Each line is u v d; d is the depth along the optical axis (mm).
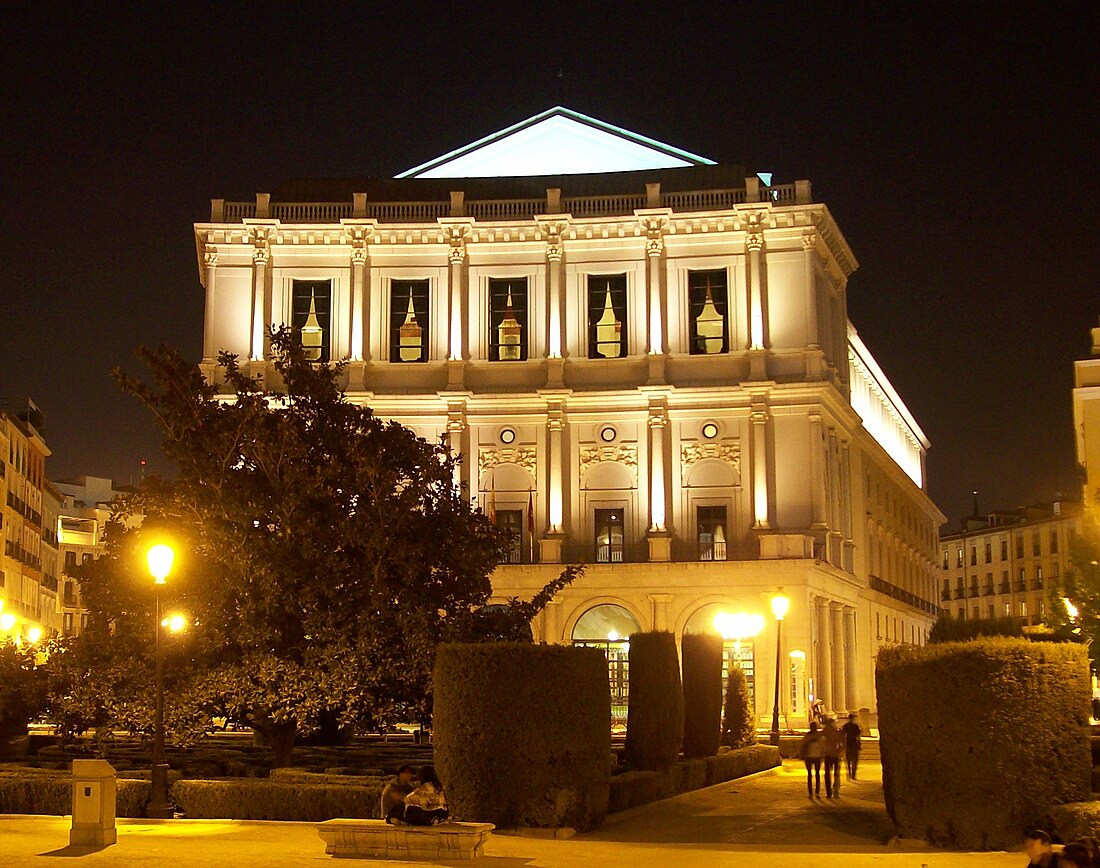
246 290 73375
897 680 28016
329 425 38594
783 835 30938
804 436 70062
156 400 37719
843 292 81562
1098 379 54312
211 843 25078
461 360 72312
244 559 36000
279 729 37219
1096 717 45250
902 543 99812
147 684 35688
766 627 67375
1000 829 26391
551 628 69062
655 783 36688
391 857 23688
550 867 23172
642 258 72688
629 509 71062
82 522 118375
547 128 79750
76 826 24344
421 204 74625
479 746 29391
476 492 71688
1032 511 133375
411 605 36469
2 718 40656
